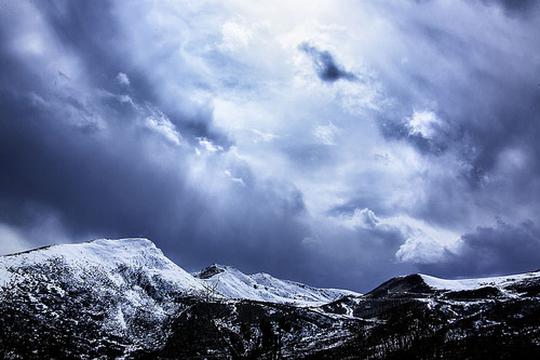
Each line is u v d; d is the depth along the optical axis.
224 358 192.38
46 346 167.00
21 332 170.00
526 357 140.62
